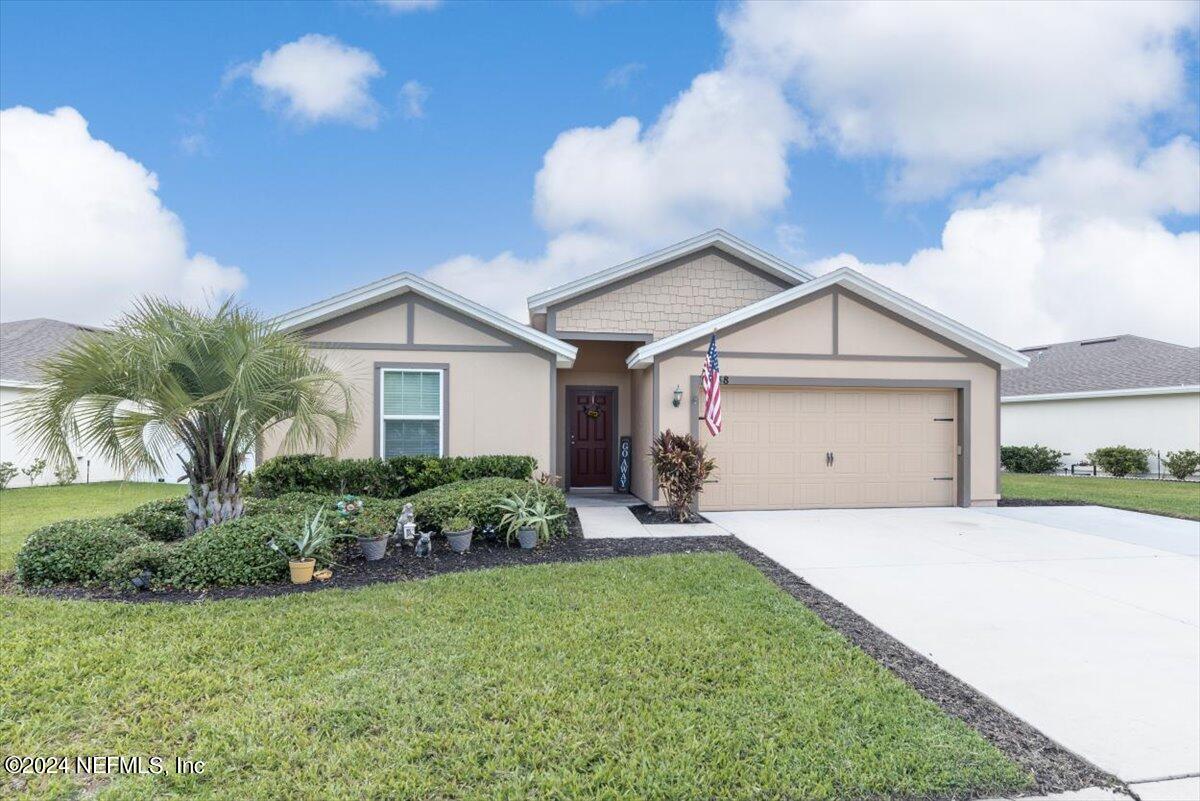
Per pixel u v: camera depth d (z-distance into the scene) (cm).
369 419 1014
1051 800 267
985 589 583
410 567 644
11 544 753
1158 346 2139
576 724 317
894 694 358
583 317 1281
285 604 505
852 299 1109
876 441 1121
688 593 548
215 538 591
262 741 299
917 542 800
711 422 913
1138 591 579
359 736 305
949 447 1141
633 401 1349
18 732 304
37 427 627
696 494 1002
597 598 529
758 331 1088
